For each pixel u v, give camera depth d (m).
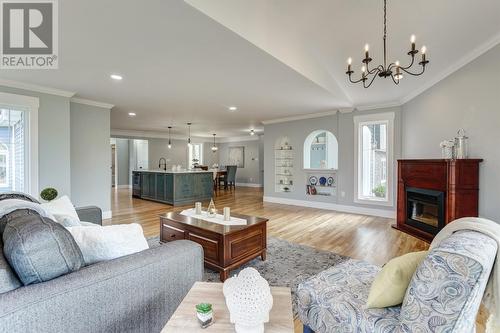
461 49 2.95
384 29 2.53
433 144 3.89
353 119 5.59
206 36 2.31
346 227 4.44
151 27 2.16
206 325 0.99
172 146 11.04
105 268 1.13
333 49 3.31
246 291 0.93
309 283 1.55
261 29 2.55
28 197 2.03
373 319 1.23
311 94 4.30
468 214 3.00
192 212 3.32
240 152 11.94
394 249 3.34
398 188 4.30
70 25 2.14
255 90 4.03
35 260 0.96
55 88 3.86
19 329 0.85
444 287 1.00
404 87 4.26
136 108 5.41
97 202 4.84
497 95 2.68
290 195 6.76
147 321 1.25
